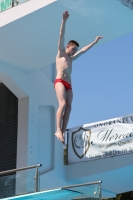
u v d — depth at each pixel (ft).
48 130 83.82
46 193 44.78
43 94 83.71
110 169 77.00
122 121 77.61
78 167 81.46
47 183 78.95
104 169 77.82
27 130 79.51
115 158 77.05
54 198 47.70
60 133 41.06
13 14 63.72
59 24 64.59
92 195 42.96
